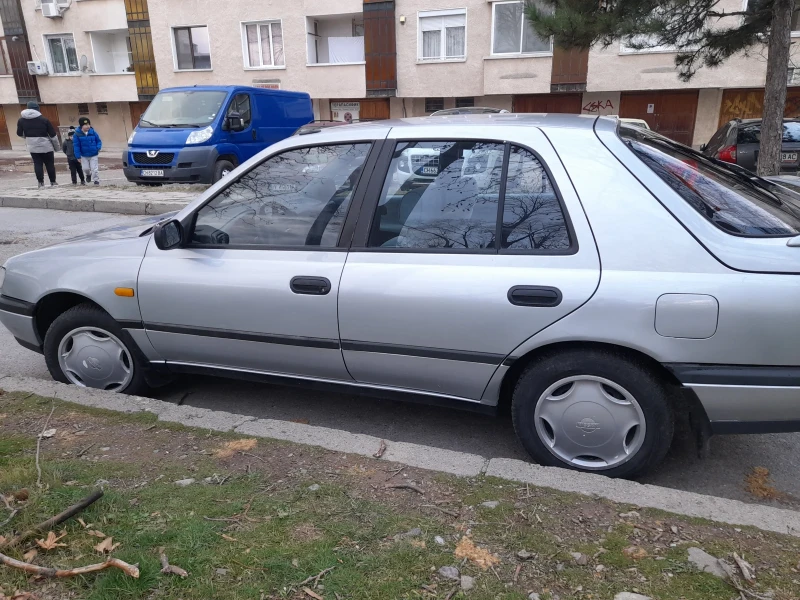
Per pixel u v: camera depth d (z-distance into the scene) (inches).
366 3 937.5
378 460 116.6
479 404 126.8
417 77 949.8
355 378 135.0
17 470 110.4
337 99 1037.2
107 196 510.6
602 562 88.2
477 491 105.9
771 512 99.2
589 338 111.8
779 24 413.1
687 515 98.6
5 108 1304.1
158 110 534.0
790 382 104.6
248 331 138.4
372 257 127.0
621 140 117.0
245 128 544.7
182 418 133.6
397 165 128.5
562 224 115.2
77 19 1135.6
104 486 107.3
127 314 148.8
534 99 943.0
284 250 135.0
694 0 436.8
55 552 90.5
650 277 108.6
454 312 119.4
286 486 107.9
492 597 81.7
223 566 87.3
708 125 880.3
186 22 1050.7
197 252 142.7
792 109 829.2
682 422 147.6
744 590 82.5
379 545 92.0
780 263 104.3
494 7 878.4
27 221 446.6
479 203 121.7
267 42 1024.9
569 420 118.3
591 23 429.1
